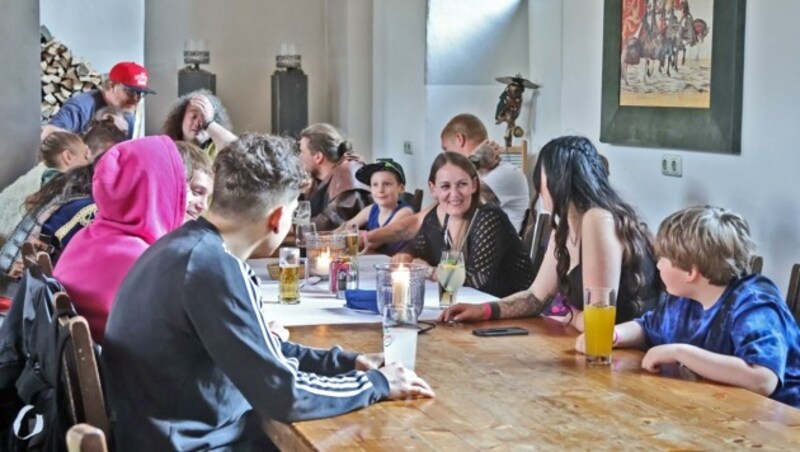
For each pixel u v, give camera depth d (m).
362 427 2.07
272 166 2.26
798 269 3.05
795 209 4.41
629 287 2.98
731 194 4.79
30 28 4.76
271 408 2.11
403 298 2.92
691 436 1.99
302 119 8.15
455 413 2.15
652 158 5.34
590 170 2.99
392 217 4.95
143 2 7.32
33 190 4.26
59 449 2.20
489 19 7.38
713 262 2.51
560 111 6.85
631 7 5.39
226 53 8.37
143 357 2.22
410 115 7.68
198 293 2.16
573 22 6.02
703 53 4.87
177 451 2.21
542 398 2.25
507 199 5.57
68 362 2.16
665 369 2.47
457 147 5.72
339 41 8.37
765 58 4.54
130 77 6.04
